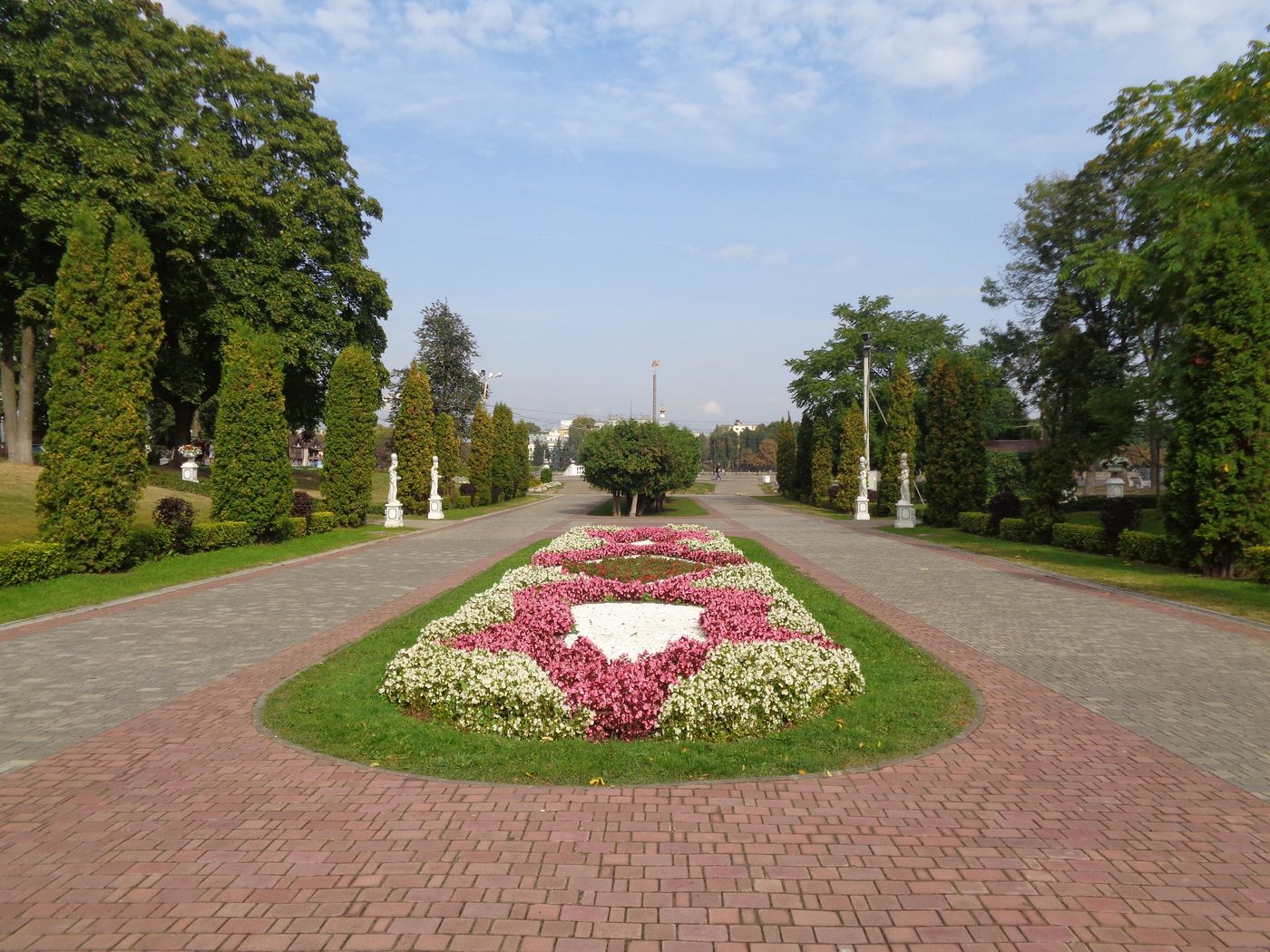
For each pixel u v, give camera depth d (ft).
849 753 17.06
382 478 166.20
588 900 11.22
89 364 46.47
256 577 48.16
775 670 19.75
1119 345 105.70
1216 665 25.25
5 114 65.82
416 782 15.60
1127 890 11.52
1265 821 13.85
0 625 32.63
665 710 18.24
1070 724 19.26
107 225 69.21
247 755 17.16
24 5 67.56
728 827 13.60
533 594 32.89
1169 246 59.31
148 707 20.85
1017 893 11.46
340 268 98.78
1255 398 43.86
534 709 18.33
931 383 90.12
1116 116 64.90
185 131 83.41
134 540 49.67
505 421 164.14
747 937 10.37
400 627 30.86
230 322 85.87
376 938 10.29
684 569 42.78
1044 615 34.22
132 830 13.52
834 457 145.48
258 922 10.68
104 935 10.39
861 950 10.07
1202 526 44.96
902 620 32.94
